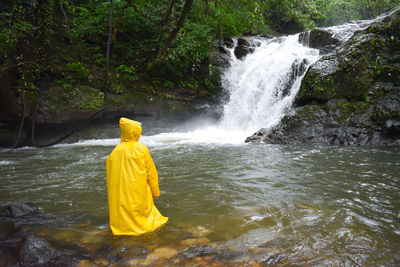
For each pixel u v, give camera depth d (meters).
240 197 4.45
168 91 13.18
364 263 2.57
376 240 2.99
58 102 10.41
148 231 3.18
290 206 4.02
